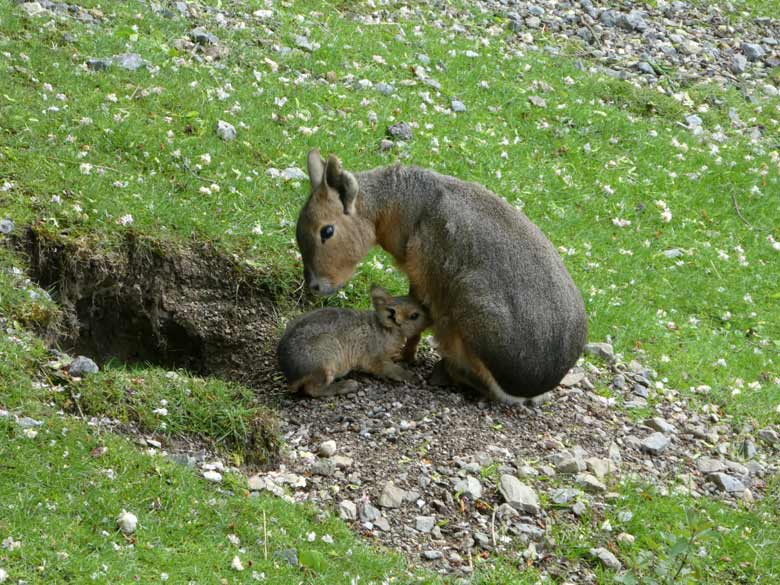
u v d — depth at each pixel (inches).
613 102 750.5
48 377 362.6
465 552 339.3
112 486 315.6
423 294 427.5
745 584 354.3
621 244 585.3
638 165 665.0
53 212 442.6
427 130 617.6
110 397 363.6
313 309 470.0
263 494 340.5
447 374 431.2
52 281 434.6
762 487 418.0
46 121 501.4
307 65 644.7
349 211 419.2
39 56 553.6
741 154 722.2
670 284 567.2
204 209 487.5
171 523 309.4
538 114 684.1
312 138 569.3
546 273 408.8
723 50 893.8
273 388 423.2
